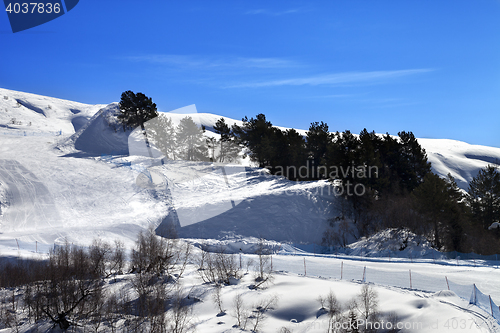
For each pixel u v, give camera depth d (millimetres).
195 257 31750
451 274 29594
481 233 48156
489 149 180625
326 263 33438
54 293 20797
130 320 18703
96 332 17625
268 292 23203
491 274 29359
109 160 71875
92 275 24203
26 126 127000
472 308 19828
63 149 81812
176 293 21984
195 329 18297
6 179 61188
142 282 22422
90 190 58500
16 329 18828
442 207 44750
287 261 34469
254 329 18484
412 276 28141
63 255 26016
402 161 62281
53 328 18344
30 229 45406
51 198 55656
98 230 44031
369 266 32875
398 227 46719
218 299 21266
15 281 26250
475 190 54156
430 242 44094
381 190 54500
